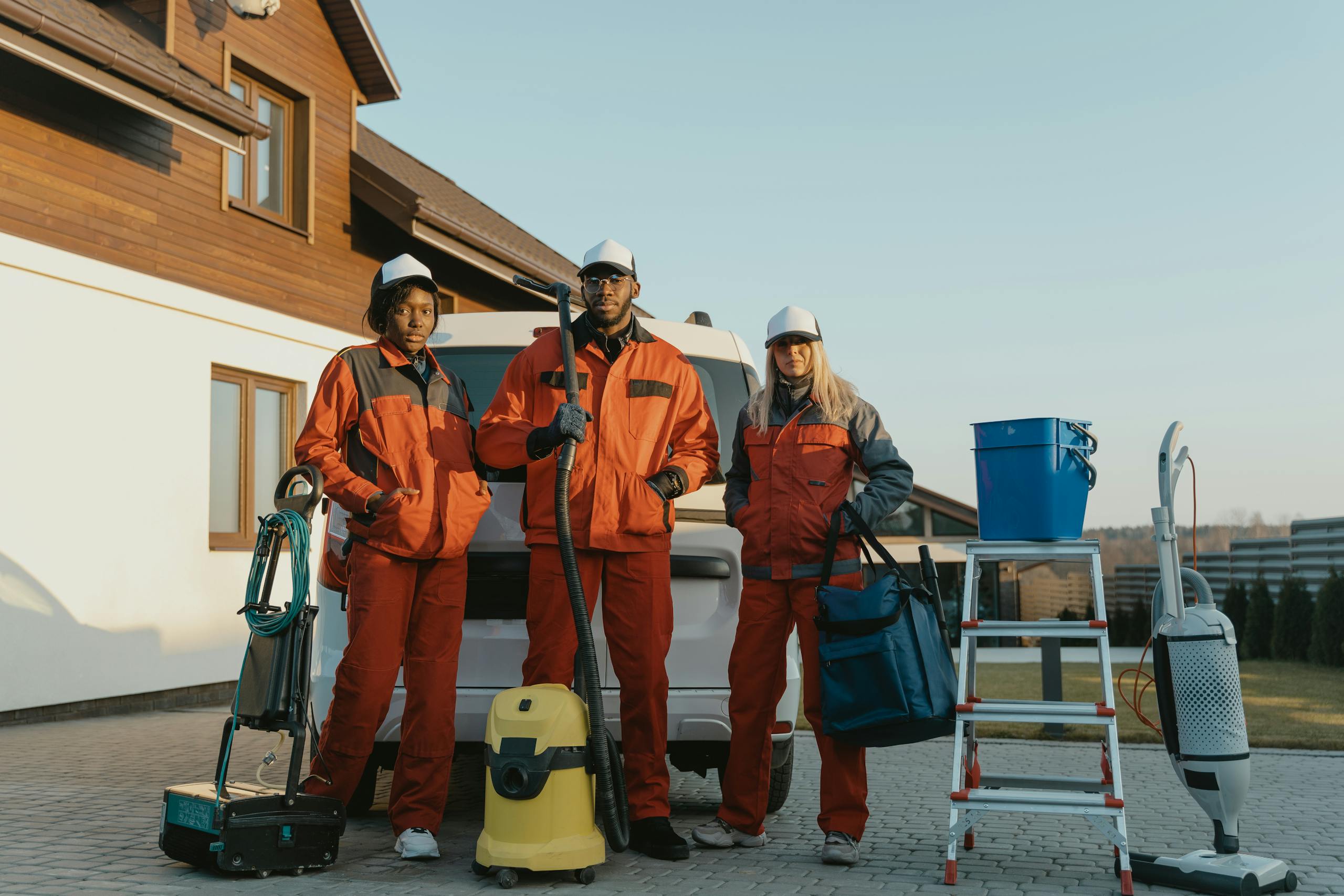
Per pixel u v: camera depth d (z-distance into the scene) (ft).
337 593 13.89
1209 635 12.12
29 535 25.85
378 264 41.37
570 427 11.87
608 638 13.05
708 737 13.57
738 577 14.12
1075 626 12.12
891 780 18.78
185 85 27.48
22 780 17.75
